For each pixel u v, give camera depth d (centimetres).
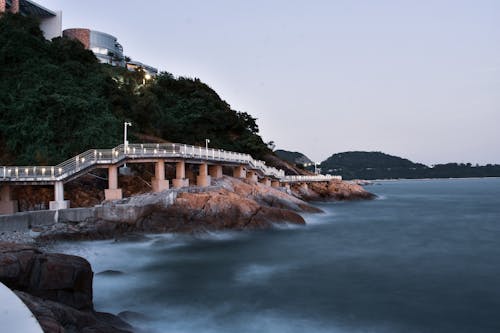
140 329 1430
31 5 7050
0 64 4528
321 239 3375
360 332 1509
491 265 2567
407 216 5312
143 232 3006
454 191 14038
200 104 7312
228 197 3522
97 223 2903
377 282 2169
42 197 3181
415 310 1742
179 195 3359
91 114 4312
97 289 1927
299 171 9919
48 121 3916
